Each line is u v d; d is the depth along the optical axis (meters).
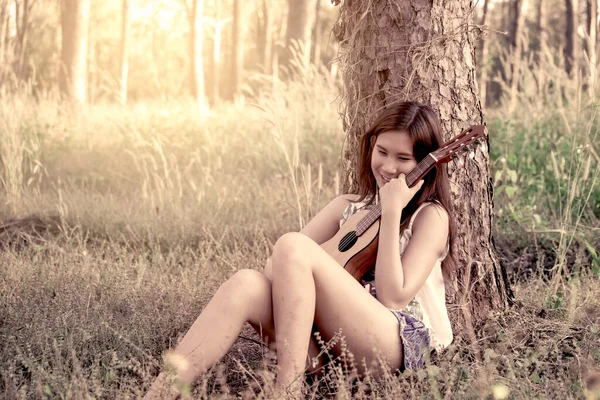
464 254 3.17
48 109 10.10
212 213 5.77
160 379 2.33
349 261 2.69
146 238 5.34
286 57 16.47
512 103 7.42
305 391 2.44
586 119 5.89
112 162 8.67
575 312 3.21
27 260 4.34
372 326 2.47
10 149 6.46
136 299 3.51
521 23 18.23
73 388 2.36
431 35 3.13
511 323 3.17
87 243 5.26
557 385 2.39
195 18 21.98
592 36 4.23
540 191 5.64
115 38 35.56
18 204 6.15
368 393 2.52
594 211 5.20
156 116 9.55
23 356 2.67
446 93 3.15
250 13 30.80
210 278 3.88
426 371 2.46
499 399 2.25
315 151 7.86
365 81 3.28
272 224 5.45
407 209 2.73
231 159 8.18
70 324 3.09
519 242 4.96
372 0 3.22
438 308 2.70
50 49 24.19
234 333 2.45
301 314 2.38
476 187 3.21
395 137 2.65
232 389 2.75
